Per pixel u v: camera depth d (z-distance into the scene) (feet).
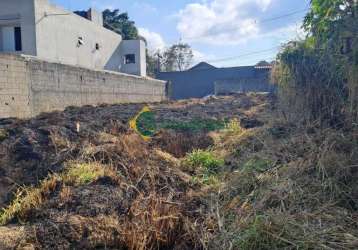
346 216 9.27
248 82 89.20
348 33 14.67
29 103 34.32
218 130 24.36
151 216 10.19
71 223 9.86
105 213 10.66
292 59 20.11
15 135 19.44
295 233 8.53
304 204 10.11
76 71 44.24
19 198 12.44
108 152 16.06
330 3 15.37
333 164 11.46
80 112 35.50
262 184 11.85
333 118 16.05
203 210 10.94
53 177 13.66
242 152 16.84
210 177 14.01
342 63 14.92
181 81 113.60
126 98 62.03
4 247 8.94
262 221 9.07
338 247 7.93
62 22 60.90
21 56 33.04
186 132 23.65
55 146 17.37
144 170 14.12
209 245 9.05
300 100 19.19
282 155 14.30
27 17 51.98
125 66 94.22
